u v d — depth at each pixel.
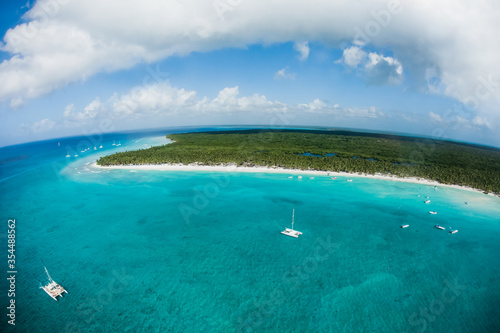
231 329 26.62
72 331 26.23
